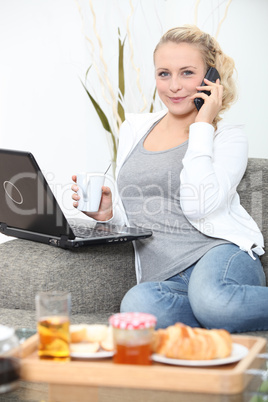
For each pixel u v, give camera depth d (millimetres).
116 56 4133
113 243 2145
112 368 1298
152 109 3975
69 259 2150
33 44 4090
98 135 4160
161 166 2289
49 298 1353
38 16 4078
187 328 1392
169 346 1345
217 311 1863
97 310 2213
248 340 1475
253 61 3908
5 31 4066
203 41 2299
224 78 2369
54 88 4133
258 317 1864
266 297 1882
